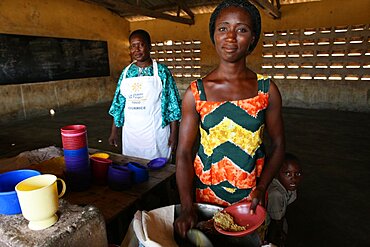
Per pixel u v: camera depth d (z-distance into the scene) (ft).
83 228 2.30
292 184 5.46
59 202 2.57
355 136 15.52
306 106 24.94
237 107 2.89
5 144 15.15
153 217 2.64
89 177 4.23
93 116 22.66
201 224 2.74
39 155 5.43
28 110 22.70
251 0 17.26
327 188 9.36
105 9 28.89
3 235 2.16
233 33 2.71
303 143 14.37
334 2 22.13
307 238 6.77
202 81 3.07
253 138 2.96
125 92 6.76
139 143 6.81
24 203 2.12
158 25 30.68
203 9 27.43
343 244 6.54
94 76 28.40
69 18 25.27
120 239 4.23
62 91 25.30
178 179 3.18
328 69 23.38
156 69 6.52
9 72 21.17
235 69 2.92
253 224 2.62
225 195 3.15
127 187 4.17
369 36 21.24
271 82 3.01
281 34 24.71
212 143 3.05
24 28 21.89
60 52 24.73
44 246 2.04
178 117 6.88
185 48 29.71
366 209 8.00
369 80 21.90
